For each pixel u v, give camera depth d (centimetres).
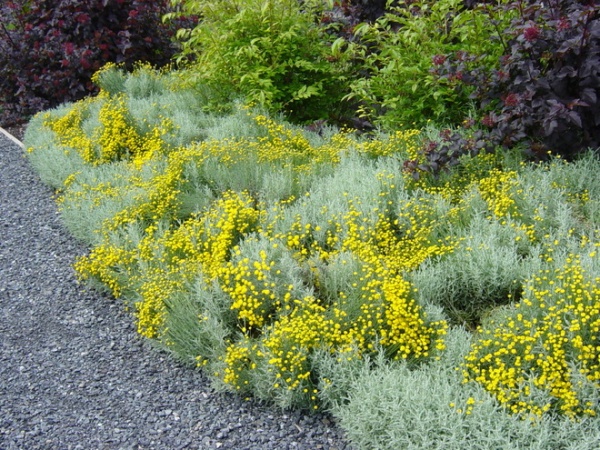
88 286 522
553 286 386
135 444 362
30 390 410
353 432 349
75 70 968
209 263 472
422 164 522
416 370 366
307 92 703
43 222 643
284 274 438
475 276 419
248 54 698
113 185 650
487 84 547
